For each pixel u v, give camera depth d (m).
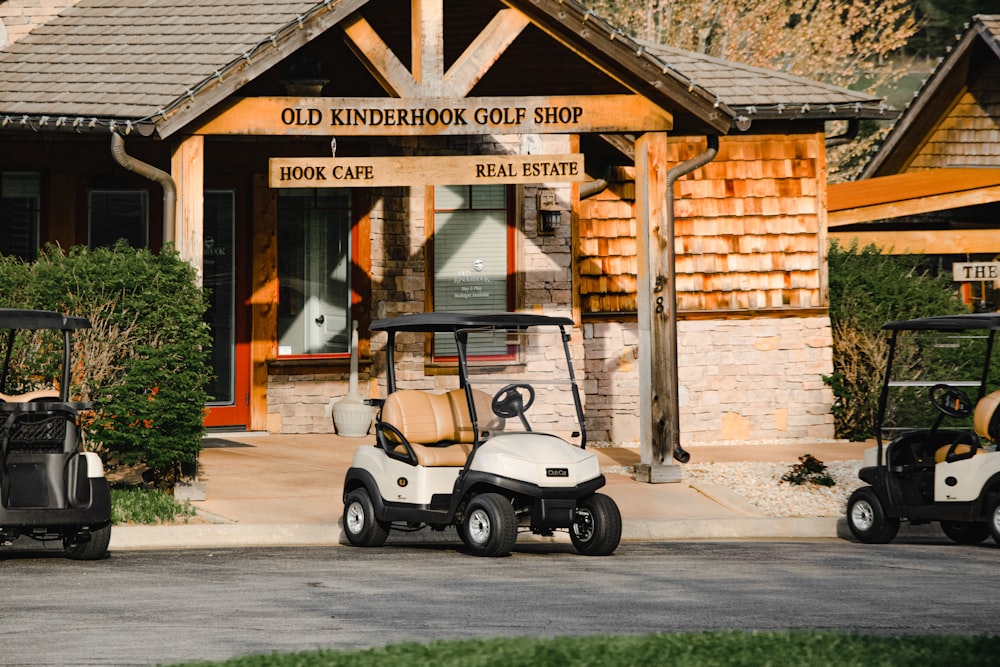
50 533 15.55
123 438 18.17
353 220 25.66
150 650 10.45
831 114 26.98
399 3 22.19
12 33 23.92
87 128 19.72
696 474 22.11
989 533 18.47
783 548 17.39
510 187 25.81
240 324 25.23
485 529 16.00
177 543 17.16
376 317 25.53
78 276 18.17
